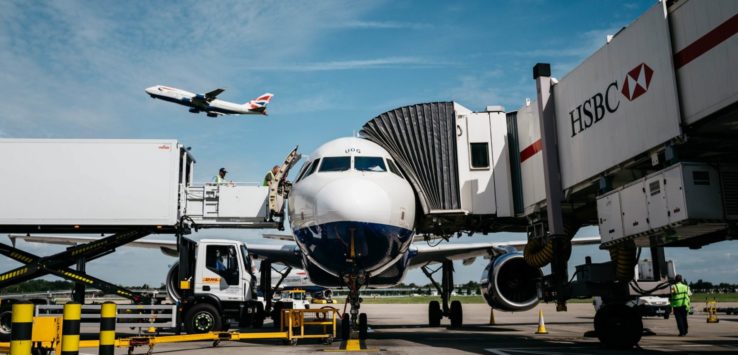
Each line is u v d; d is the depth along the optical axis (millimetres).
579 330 18375
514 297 15266
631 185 9633
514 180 14609
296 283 58656
